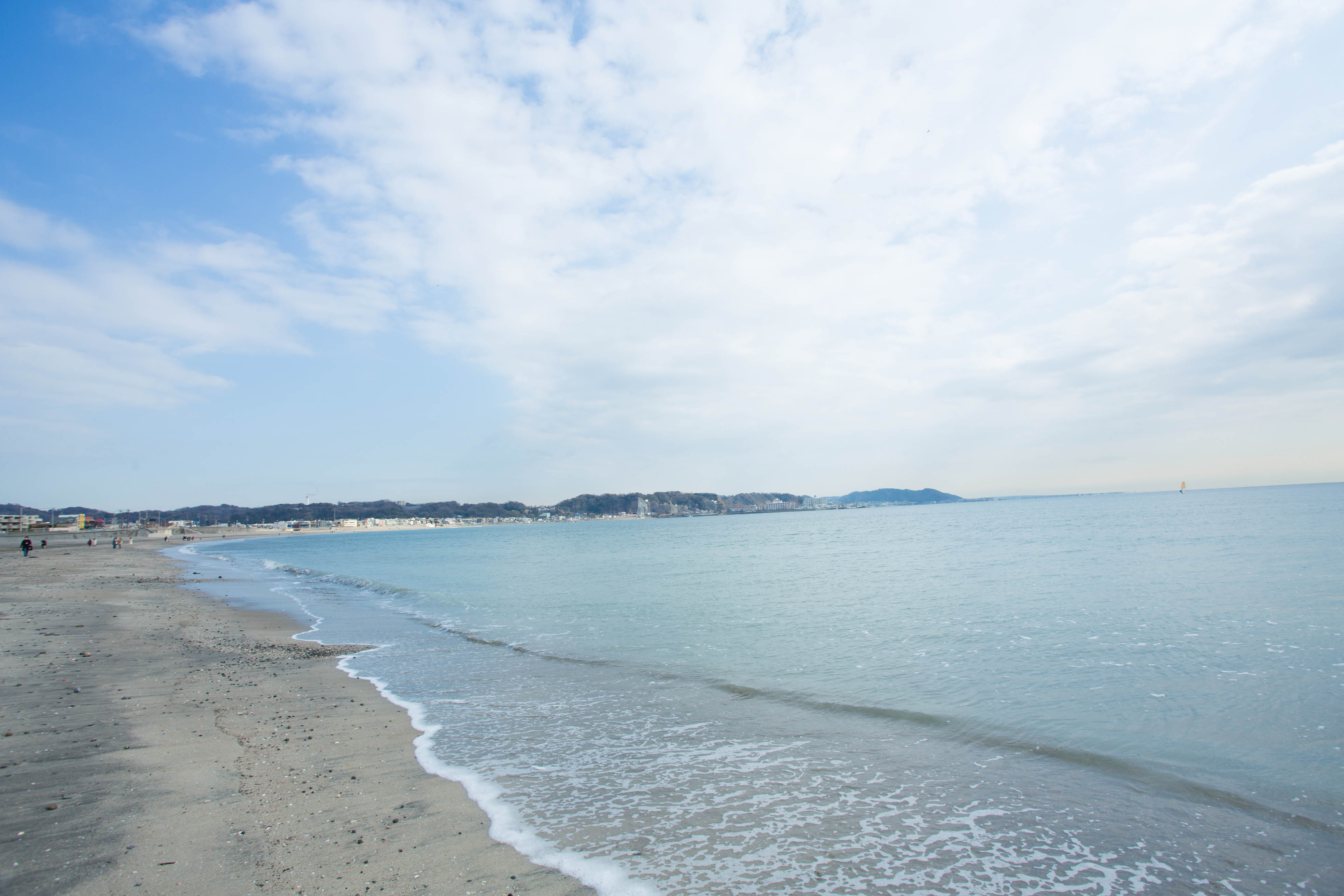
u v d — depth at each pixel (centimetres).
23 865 531
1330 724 912
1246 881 549
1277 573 2442
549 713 1062
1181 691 1086
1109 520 8012
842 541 6850
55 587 3266
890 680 1227
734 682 1248
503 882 536
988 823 659
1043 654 1391
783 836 630
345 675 1347
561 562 5212
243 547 11512
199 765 795
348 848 590
